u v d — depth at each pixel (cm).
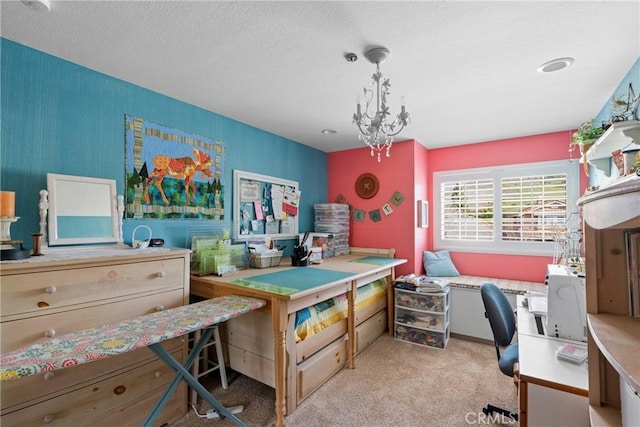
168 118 240
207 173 269
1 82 162
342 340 258
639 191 63
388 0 134
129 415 174
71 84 189
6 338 134
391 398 217
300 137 357
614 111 197
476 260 371
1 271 133
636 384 60
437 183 398
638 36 157
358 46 170
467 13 142
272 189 338
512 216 351
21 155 169
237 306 183
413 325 315
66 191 183
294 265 298
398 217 369
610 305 106
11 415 136
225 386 229
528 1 133
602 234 107
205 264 244
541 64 187
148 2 136
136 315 178
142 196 223
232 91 232
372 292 317
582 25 149
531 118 285
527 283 326
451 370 258
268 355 210
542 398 125
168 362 155
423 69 195
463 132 330
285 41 166
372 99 225
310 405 209
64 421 151
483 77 205
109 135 206
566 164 322
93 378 161
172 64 192
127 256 175
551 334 168
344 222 396
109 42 167
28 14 143
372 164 390
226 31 157
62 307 150
